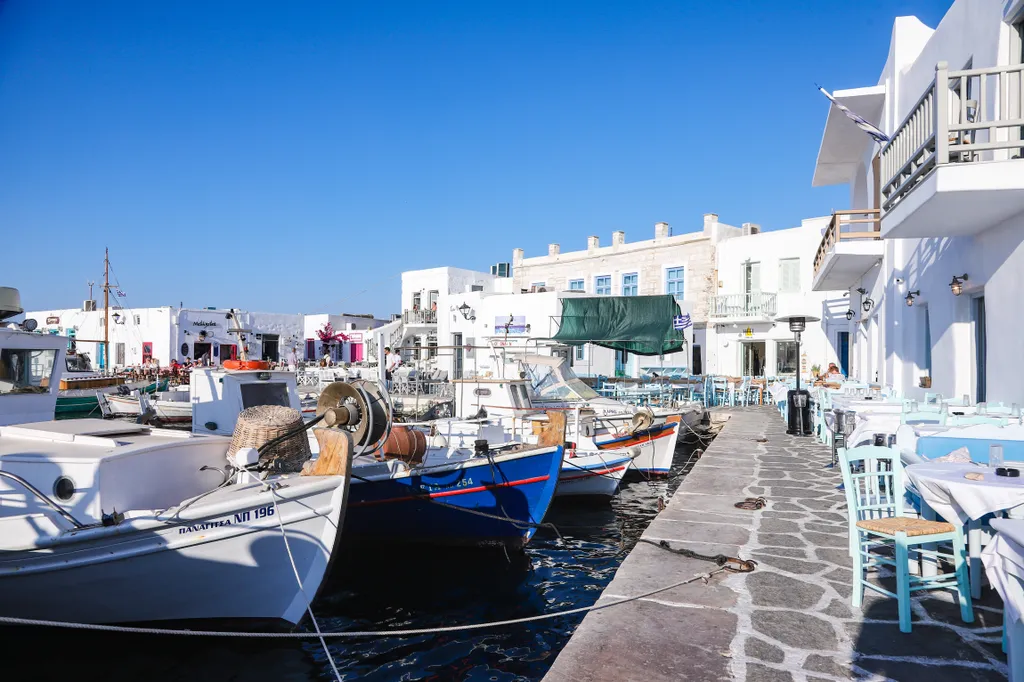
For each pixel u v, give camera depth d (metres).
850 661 3.88
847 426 9.83
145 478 6.74
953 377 10.84
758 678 3.69
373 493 9.39
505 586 8.69
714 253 31.84
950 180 7.64
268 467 6.96
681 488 9.04
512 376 15.09
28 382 10.70
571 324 18.48
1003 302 8.93
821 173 21.34
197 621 6.41
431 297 39.62
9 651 6.41
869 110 16.42
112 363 40.16
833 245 16.61
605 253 36.34
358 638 6.99
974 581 4.67
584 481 12.79
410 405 17.02
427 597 8.31
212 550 6.12
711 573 5.41
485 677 6.21
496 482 9.71
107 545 5.85
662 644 4.15
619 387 22.23
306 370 23.20
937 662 3.85
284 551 6.43
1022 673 2.84
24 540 5.75
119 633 6.57
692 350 31.47
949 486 4.21
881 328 16.28
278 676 6.12
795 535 6.61
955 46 10.80
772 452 12.51
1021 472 4.33
